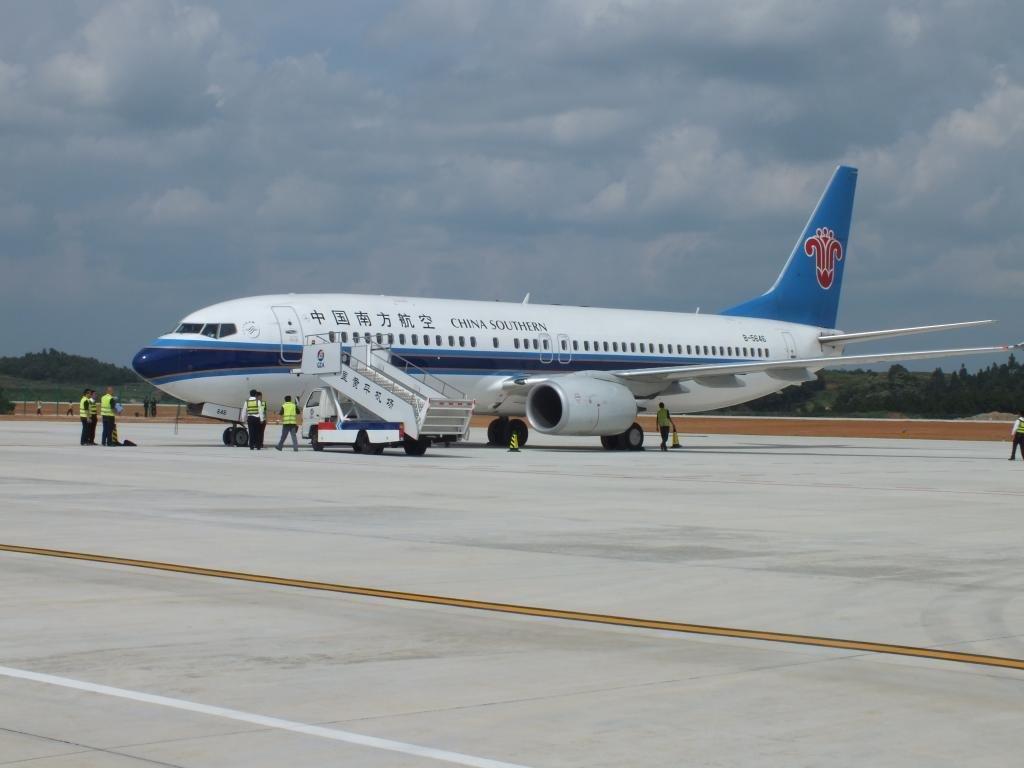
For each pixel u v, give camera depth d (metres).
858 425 108.62
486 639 11.55
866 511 24.77
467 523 21.42
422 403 42.62
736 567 16.45
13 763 7.57
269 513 22.52
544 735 8.37
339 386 44.09
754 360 59.31
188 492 26.53
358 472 33.75
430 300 50.22
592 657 10.80
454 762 7.74
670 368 51.78
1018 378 147.75
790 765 7.79
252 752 7.88
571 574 15.67
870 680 10.02
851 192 64.94
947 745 8.23
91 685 9.58
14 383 189.50
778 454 51.62
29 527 19.84
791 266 62.84
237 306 45.84
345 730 8.42
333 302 47.41
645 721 8.74
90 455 40.62
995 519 23.28
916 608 13.45
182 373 44.22
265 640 11.37
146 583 14.51
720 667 10.46
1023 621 12.73
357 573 15.51
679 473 36.44
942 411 140.12
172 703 9.07
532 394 47.75
